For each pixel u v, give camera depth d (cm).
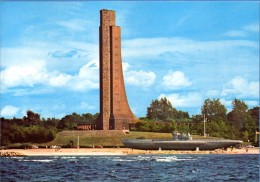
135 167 13250
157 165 13975
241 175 11012
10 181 9956
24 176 10906
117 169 12619
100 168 12950
